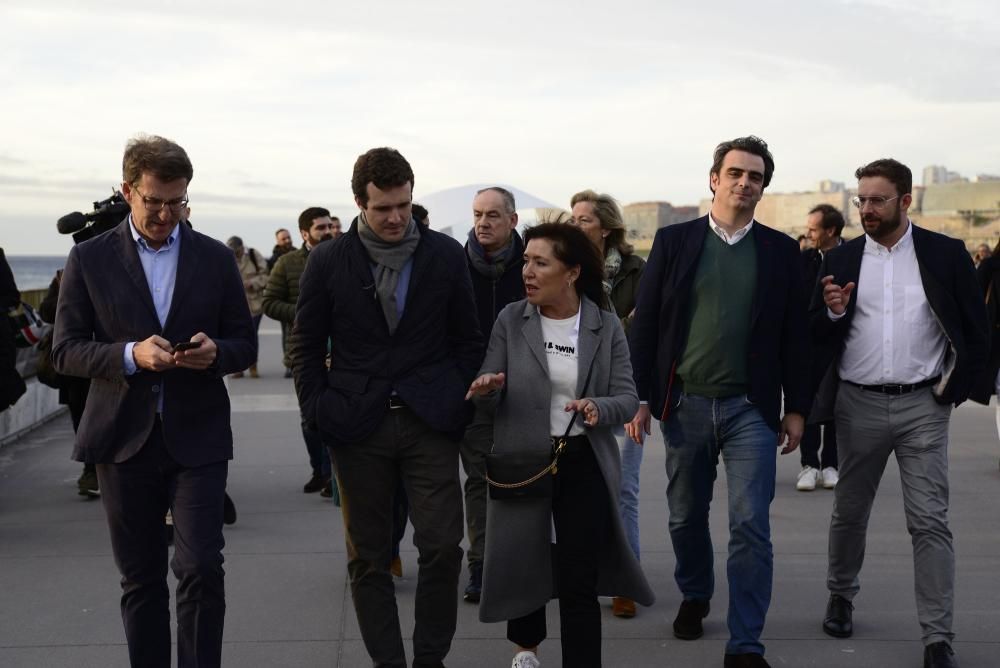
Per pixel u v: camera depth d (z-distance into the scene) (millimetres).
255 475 7996
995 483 7582
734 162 4137
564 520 3713
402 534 5230
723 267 4172
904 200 4254
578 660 3607
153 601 3564
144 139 3412
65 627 4566
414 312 3736
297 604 4883
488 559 3766
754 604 4000
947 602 4066
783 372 4238
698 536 4379
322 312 3758
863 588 5105
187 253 3576
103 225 5914
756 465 4078
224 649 4301
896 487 7410
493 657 4238
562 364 3787
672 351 4223
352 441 3678
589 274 3875
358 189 3662
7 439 9555
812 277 7172
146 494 3512
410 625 4621
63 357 3436
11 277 6527
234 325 3654
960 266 4234
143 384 3453
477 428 4887
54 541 6039
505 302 5020
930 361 4258
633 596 3830
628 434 4395
